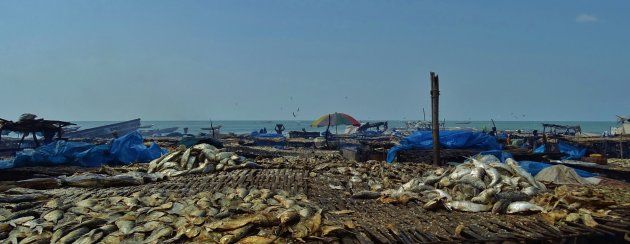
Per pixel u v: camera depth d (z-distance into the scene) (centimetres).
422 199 1024
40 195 1061
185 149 1669
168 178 1428
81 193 1133
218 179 1331
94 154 1925
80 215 860
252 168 1574
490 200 931
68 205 919
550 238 701
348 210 903
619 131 4575
